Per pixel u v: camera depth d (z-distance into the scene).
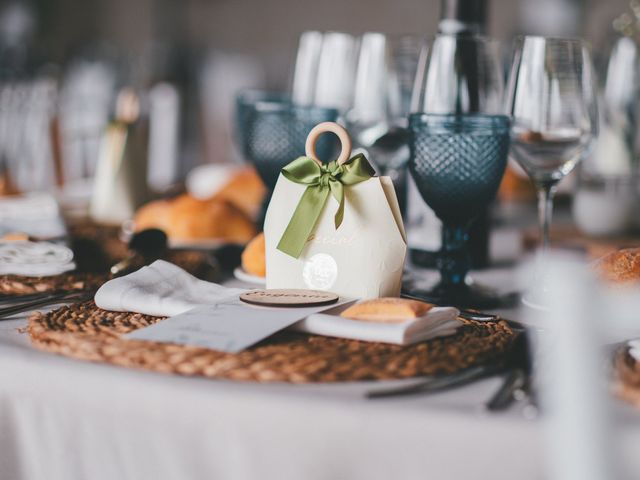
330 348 0.69
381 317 0.72
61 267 0.95
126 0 5.21
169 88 4.15
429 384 0.62
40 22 4.96
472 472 0.57
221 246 1.18
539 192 1.01
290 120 1.17
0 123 2.29
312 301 0.76
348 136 0.84
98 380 0.64
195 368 0.64
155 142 3.25
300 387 0.62
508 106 1.00
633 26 1.55
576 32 4.40
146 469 0.64
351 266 0.84
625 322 0.77
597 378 0.49
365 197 0.84
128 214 1.42
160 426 0.62
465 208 0.95
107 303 0.80
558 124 0.97
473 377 0.64
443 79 1.03
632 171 1.55
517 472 0.56
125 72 4.34
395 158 1.25
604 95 1.55
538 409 0.57
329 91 1.41
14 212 1.31
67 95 3.08
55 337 0.70
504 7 4.54
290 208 0.86
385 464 0.58
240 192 1.65
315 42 1.42
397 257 0.84
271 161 1.19
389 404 0.59
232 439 0.61
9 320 0.81
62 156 2.26
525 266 1.19
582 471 0.49
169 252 1.06
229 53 5.05
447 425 0.57
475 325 0.78
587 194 1.30
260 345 0.69
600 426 0.49
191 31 5.25
